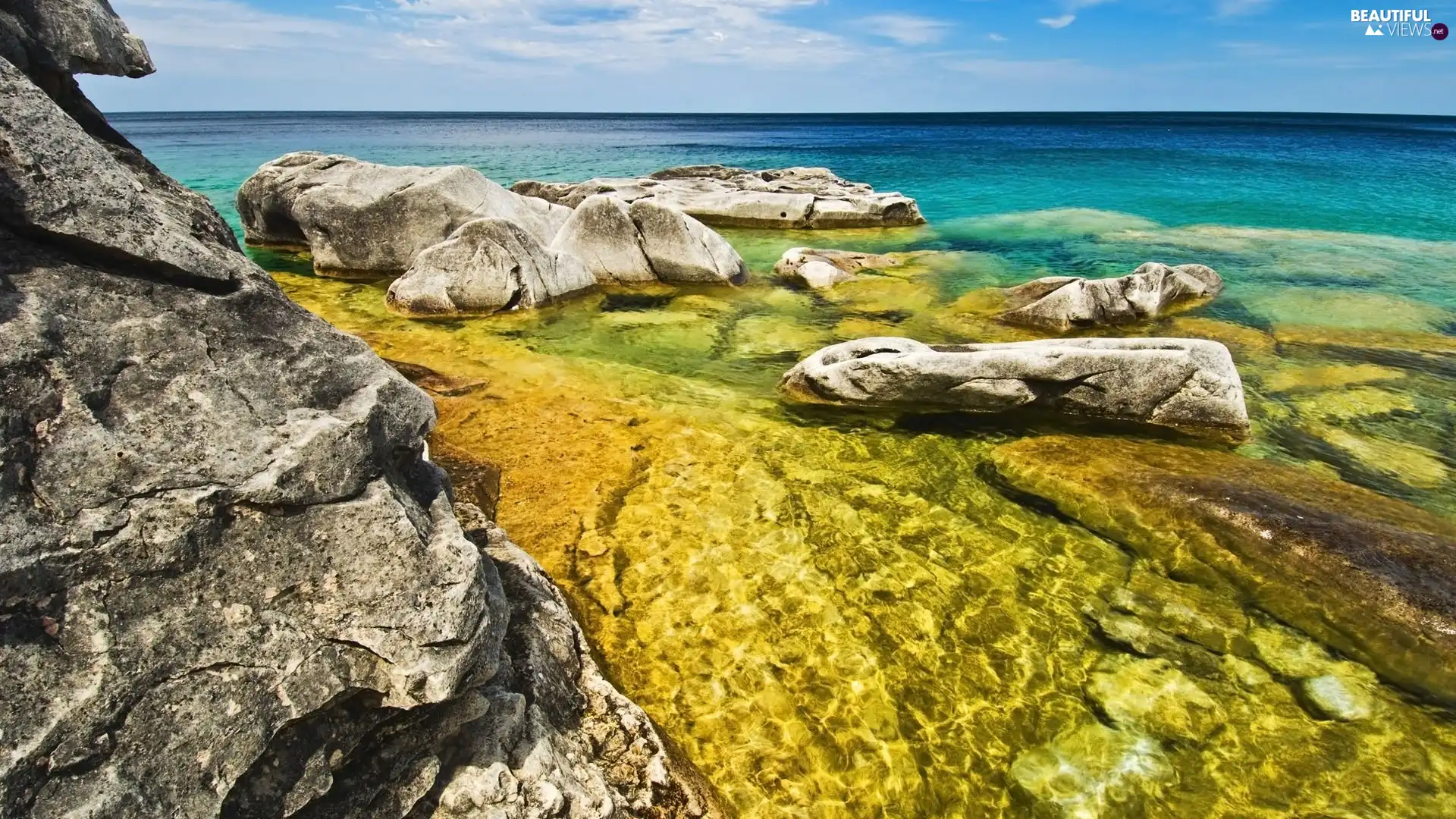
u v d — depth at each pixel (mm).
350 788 3143
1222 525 6504
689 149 64375
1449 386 10648
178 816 2586
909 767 4621
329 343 3539
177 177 34969
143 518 2764
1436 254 19797
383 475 3459
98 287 3002
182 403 3000
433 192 16781
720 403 9727
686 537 6734
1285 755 4707
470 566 3404
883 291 15773
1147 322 13477
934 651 5520
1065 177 39438
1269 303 15008
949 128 113688
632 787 4059
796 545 6676
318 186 18141
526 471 7730
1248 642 5602
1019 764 4652
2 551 2459
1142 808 4371
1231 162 46000
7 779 2318
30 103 3023
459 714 3455
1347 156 49500
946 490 7660
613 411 9328
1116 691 5180
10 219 2873
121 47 4250
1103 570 6395
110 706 2557
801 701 5074
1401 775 4582
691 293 15570
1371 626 5555
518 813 3396
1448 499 7777
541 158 53719
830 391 9617
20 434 2637
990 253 20500
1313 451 8766
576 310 14125
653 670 5266
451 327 12906
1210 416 8992
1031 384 9336
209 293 3291
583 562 6324
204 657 2779
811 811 4355
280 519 3061
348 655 3072
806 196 26000
